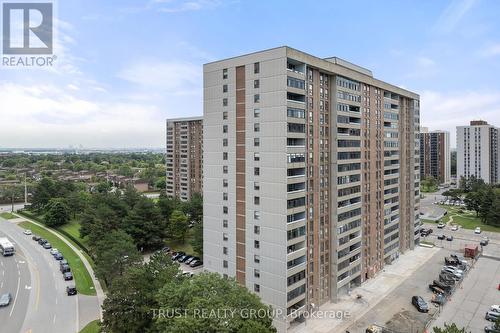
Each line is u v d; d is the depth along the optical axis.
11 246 98.12
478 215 156.00
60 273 83.50
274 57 56.22
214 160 66.31
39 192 149.12
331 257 69.50
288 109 55.94
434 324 60.34
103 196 126.12
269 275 58.19
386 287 76.75
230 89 62.75
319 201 66.00
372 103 82.19
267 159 57.72
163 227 103.44
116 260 69.94
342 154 70.31
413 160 104.56
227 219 64.56
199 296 44.28
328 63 65.50
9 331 56.53
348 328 59.16
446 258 93.50
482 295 72.25
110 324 47.91
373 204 83.12
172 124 164.50
